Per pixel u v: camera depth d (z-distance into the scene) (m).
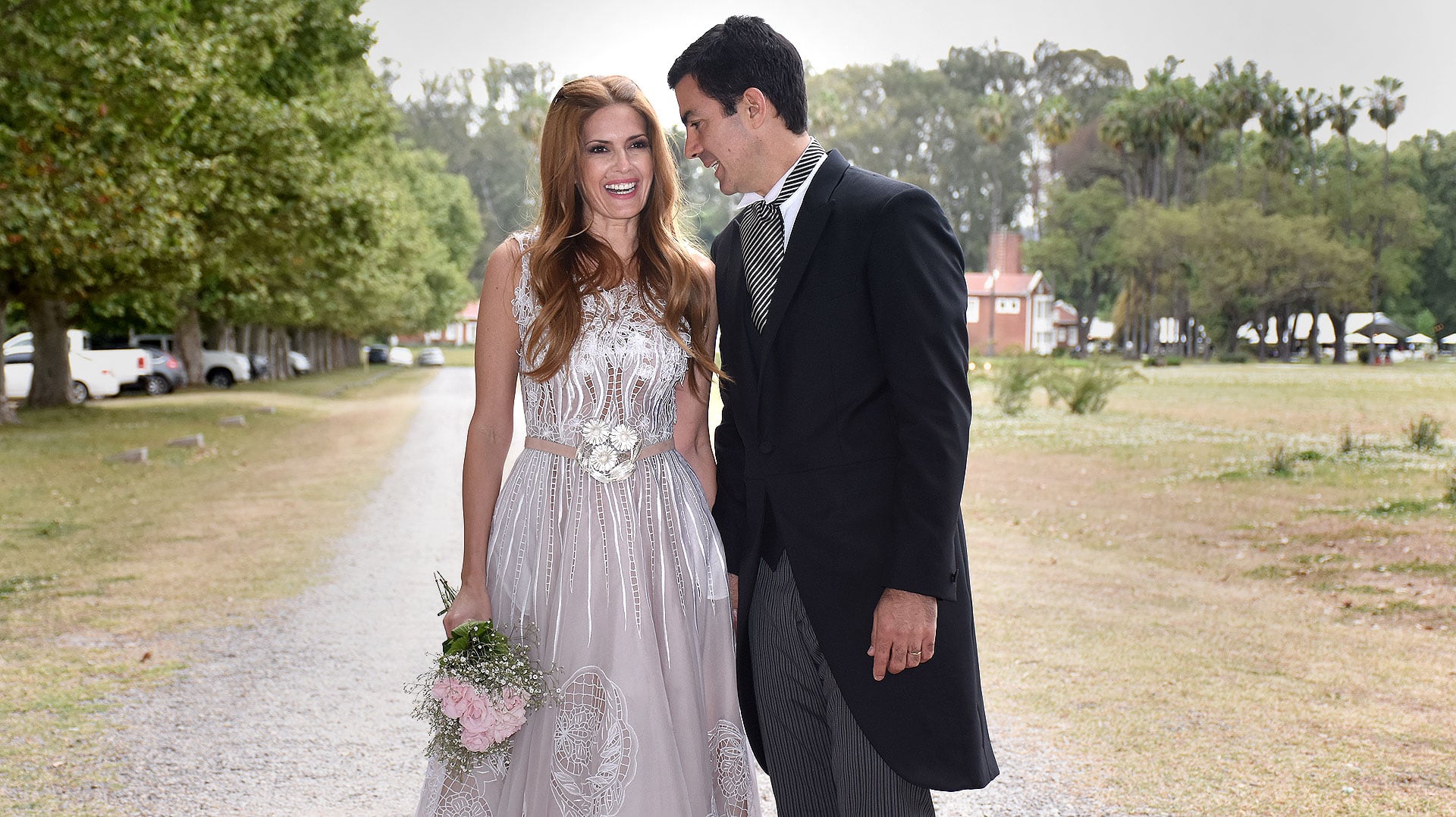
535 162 2.56
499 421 2.55
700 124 2.38
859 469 2.28
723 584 2.56
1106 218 81.44
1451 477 10.41
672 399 2.59
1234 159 86.19
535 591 2.46
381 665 5.02
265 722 4.20
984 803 3.32
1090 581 6.77
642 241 2.54
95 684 4.73
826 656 2.30
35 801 3.44
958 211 103.19
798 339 2.30
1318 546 7.85
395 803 3.43
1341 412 22.94
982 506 10.12
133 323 34.84
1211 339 72.25
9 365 28.00
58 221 12.33
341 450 16.19
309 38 21.55
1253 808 3.23
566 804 2.37
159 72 12.73
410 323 66.50
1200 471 12.51
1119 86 99.81
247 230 19.55
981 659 4.95
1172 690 4.45
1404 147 73.38
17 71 12.17
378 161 35.88
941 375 2.13
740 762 2.52
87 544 8.34
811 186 2.31
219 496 11.17
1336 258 63.16
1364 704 4.25
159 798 3.47
